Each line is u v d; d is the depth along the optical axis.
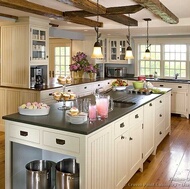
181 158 4.02
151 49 7.97
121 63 8.13
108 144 2.61
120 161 2.90
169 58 7.74
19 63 5.11
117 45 8.10
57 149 2.41
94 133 2.35
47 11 4.08
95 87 6.88
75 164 2.73
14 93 5.17
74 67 7.24
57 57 7.93
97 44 3.98
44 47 5.38
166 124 5.04
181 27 5.52
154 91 4.73
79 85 6.16
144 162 3.88
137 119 3.38
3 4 3.45
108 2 3.74
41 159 3.09
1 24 5.11
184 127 5.90
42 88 5.03
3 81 5.34
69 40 7.70
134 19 5.21
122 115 2.87
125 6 3.96
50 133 2.44
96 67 7.50
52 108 3.26
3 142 4.63
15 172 2.83
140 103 3.57
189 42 7.36
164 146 4.59
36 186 2.59
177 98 6.96
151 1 3.14
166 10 3.96
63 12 4.46
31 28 4.96
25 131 2.61
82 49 7.57
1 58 5.30
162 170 3.59
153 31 6.48
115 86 5.04
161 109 4.61
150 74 8.03
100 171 2.48
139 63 8.15
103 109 2.69
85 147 2.24
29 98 5.00
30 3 3.73
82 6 3.48
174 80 7.29
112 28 5.86
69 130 2.30
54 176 2.83
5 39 5.21
